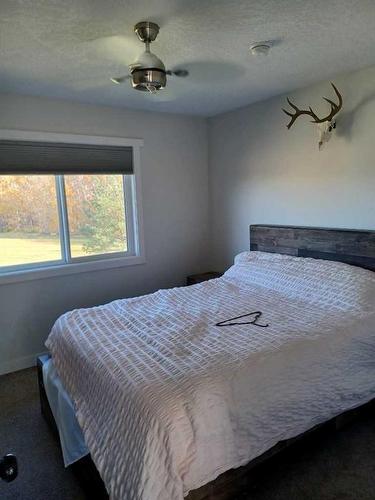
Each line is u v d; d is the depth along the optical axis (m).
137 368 1.77
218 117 4.15
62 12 1.78
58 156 3.38
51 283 3.49
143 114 3.87
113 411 1.65
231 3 1.75
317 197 3.21
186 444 1.47
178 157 4.16
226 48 2.29
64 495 1.90
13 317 3.32
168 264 4.23
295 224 3.43
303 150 3.27
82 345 2.12
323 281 2.70
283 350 1.90
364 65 2.66
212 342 2.01
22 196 3.33
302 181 3.32
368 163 2.79
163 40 2.14
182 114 4.10
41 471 2.07
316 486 1.87
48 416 2.44
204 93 3.28
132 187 3.91
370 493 1.82
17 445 2.29
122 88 3.04
